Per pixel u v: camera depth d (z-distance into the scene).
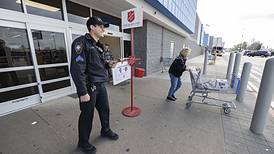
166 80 6.37
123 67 4.29
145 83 5.83
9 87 3.11
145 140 2.27
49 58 3.78
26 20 3.21
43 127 2.60
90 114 1.92
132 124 2.74
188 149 2.07
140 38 7.01
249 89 5.14
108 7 5.18
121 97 4.20
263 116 2.33
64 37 4.06
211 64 12.41
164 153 1.99
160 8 6.43
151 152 2.01
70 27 4.20
